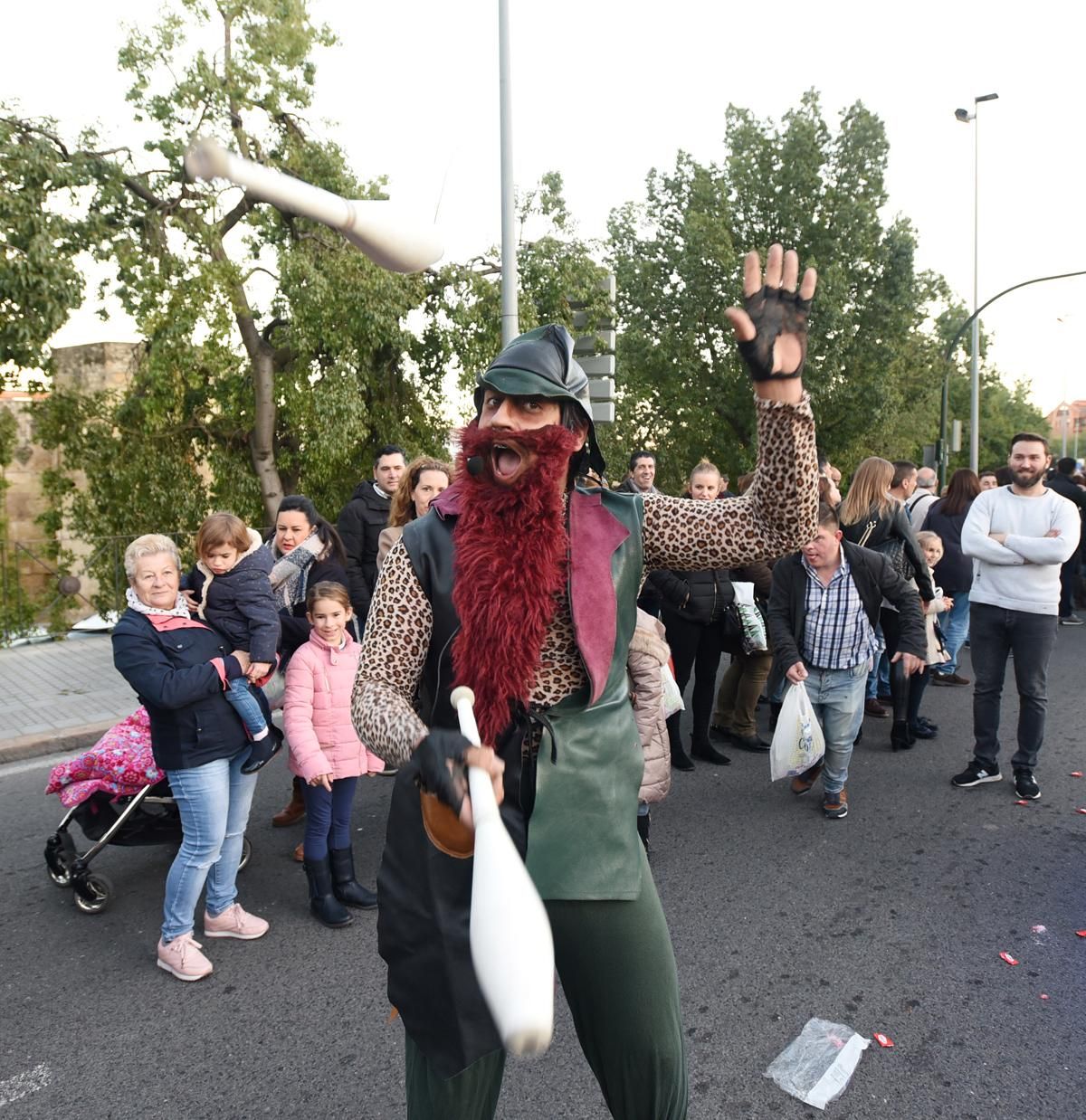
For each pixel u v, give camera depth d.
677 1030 1.54
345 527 5.74
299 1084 2.70
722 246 22.88
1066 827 4.59
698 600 5.38
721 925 3.60
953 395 40.19
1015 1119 2.48
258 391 12.45
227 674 3.22
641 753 1.58
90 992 3.21
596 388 9.01
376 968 3.35
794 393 1.40
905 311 23.81
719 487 5.70
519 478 1.44
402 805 1.50
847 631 4.61
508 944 1.01
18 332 9.21
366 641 1.54
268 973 3.32
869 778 5.37
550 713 1.49
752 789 5.20
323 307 11.09
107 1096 2.65
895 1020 2.95
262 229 11.33
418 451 13.33
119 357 14.12
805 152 23.53
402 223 1.09
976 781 5.20
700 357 24.30
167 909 3.29
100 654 9.45
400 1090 2.66
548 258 12.29
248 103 10.33
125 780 3.75
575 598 1.47
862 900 3.81
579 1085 2.64
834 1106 2.54
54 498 13.45
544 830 1.44
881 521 5.92
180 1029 2.98
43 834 4.71
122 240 10.17
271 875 4.17
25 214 9.27
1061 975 3.21
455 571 1.47
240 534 3.87
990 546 4.94
